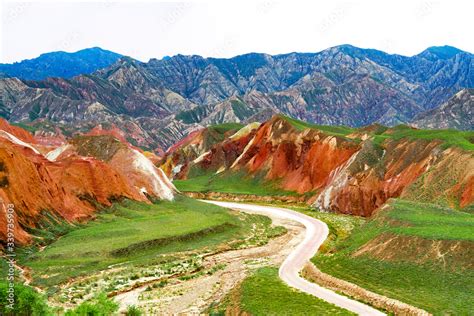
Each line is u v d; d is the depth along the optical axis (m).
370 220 77.88
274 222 107.06
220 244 84.06
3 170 78.25
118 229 84.75
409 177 108.19
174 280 64.94
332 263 61.84
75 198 94.19
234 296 54.66
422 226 63.50
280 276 62.88
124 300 56.66
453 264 51.88
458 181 92.25
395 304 47.19
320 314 45.91
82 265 67.00
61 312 49.00
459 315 42.84
